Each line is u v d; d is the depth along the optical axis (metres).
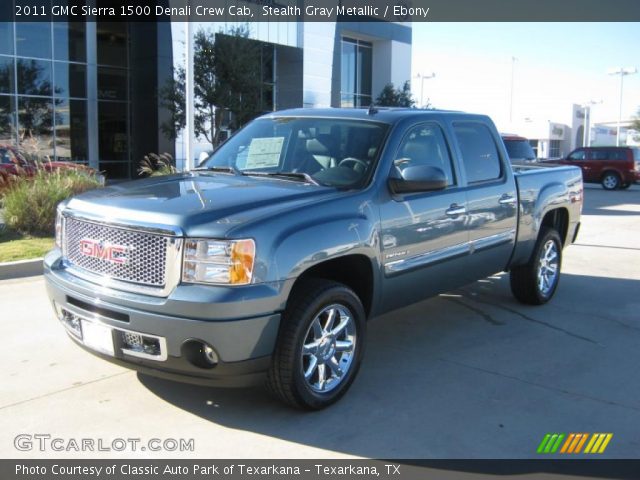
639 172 28.00
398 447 3.78
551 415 4.26
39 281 7.81
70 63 25.62
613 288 8.04
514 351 5.55
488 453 3.73
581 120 64.69
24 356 5.11
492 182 5.93
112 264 3.93
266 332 3.77
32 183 11.38
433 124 5.38
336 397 4.31
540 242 6.82
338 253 4.14
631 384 4.85
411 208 4.82
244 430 3.94
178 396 4.40
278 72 31.61
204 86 22.17
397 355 5.39
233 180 4.73
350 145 4.90
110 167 27.14
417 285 5.06
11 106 24.16
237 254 3.65
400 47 39.72
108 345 3.93
